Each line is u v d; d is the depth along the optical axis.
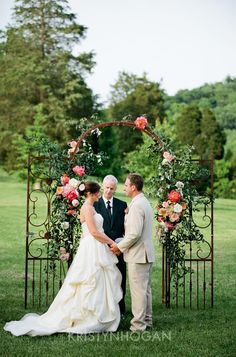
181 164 7.55
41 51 36.94
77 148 7.57
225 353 5.48
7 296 8.23
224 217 20.78
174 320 6.87
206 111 35.69
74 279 6.17
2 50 38.31
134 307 6.29
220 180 31.17
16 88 35.78
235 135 43.59
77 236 7.55
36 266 11.17
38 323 6.21
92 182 6.50
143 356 5.34
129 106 42.38
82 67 37.06
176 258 7.56
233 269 11.17
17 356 5.27
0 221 18.16
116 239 6.86
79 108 35.81
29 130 29.97
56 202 7.41
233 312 7.38
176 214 7.28
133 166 22.55
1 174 37.25
